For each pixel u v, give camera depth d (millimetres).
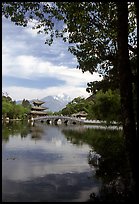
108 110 31672
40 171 17703
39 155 24906
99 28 15141
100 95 32344
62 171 17750
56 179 15523
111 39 15875
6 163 20375
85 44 16078
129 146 8695
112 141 28156
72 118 112250
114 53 15492
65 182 14812
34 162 21172
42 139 42062
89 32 15562
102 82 17469
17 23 13656
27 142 36688
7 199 11656
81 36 15898
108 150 23812
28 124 98812
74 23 14500
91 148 30047
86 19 14469
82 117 116562
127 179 13859
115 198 11148
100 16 14609
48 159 22562
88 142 36938
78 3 13320
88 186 13930
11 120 114625
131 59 13789
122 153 19875
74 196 12156
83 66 16828
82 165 19891
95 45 16016
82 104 124500
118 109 29406
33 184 14375
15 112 115188
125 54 9016
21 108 120438
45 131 64250
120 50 9078
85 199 11734
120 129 43906
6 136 44719
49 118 120250
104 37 15930
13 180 15094
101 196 11859
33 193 12680
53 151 27828
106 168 17438
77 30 15367
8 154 25125
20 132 55781
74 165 19969
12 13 13352
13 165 19609
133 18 15531
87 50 16297
